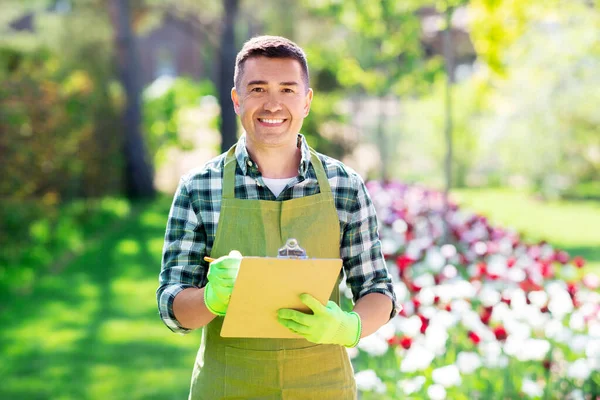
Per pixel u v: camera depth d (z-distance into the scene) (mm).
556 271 5957
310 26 13734
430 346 3666
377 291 2246
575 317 3949
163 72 30938
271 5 13664
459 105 15711
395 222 7062
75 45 15734
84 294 7594
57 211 10242
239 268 1832
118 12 15086
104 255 9656
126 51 15156
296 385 2178
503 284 4863
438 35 11273
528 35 10469
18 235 8648
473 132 15945
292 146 2256
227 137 14008
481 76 8984
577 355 3969
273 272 1854
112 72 15820
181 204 2234
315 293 1936
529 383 3646
